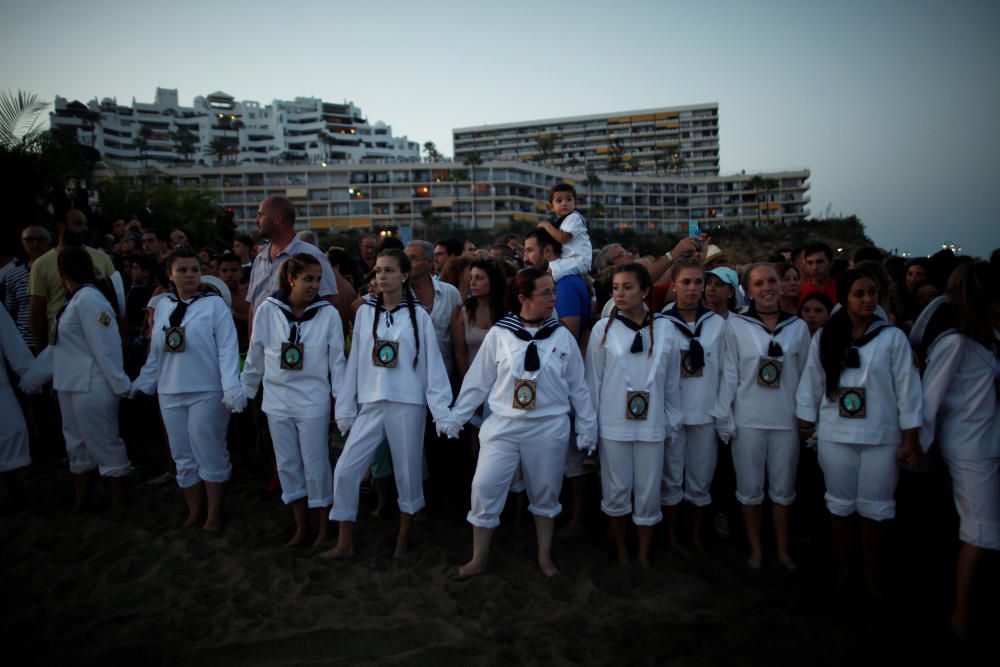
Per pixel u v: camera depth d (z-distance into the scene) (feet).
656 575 12.17
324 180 261.65
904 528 13.99
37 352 19.19
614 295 12.57
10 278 21.88
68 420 15.21
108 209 56.08
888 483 11.11
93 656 9.68
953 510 13.82
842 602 11.19
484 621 10.59
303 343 13.08
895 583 11.83
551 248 16.01
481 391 12.60
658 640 9.97
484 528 12.16
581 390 12.30
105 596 11.57
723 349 13.03
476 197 264.31
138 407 23.03
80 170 47.44
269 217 14.40
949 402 10.59
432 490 15.72
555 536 14.07
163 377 14.20
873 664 9.37
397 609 10.98
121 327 20.45
